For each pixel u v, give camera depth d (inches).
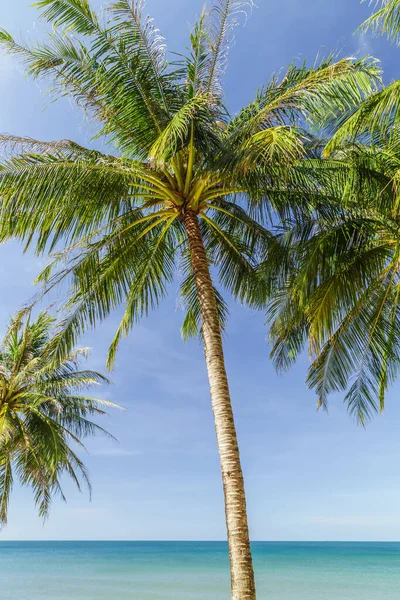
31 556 2369.6
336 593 1053.2
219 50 299.9
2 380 603.8
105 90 293.1
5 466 649.6
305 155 294.7
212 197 323.3
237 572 222.1
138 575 1406.3
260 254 363.6
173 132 242.2
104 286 341.1
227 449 249.1
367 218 337.1
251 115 293.1
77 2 281.0
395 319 349.1
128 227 319.9
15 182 269.9
